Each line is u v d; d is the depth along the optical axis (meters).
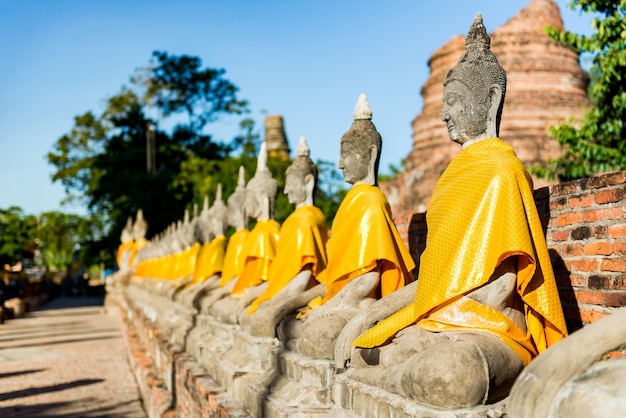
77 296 61.59
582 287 4.95
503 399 4.13
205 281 12.94
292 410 5.81
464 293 4.45
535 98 18.55
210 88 49.81
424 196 20.03
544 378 2.92
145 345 17.31
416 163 20.72
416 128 21.11
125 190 41.53
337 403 5.43
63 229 46.97
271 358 7.38
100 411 12.81
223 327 9.77
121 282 34.97
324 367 5.92
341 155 6.68
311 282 7.97
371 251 6.10
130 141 45.47
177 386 10.94
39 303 45.06
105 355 19.94
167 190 40.78
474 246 4.42
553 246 5.27
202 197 28.39
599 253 4.80
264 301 8.16
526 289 4.41
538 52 18.81
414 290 5.31
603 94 10.96
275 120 46.97
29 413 12.53
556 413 2.79
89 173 45.88
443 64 20.39
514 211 4.38
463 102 4.83
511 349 4.24
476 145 4.77
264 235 9.84
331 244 6.45
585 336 2.91
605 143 11.69
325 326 5.98
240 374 7.75
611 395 2.63
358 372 5.13
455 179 4.73
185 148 47.09
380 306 5.33
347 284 6.25
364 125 6.68
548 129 12.77
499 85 4.82
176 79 48.78
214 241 13.17
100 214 46.06
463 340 4.19
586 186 4.94
